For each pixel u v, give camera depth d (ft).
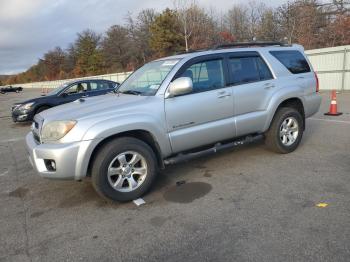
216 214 11.36
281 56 17.42
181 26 133.59
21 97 113.29
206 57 14.61
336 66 50.90
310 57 54.39
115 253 9.53
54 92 37.88
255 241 9.51
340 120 26.16
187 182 14.62
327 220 10.34
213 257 8.96
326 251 8.78
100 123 11.88
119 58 195.93
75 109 13.01
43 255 9.69
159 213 11.80
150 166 13.05
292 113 17.25
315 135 21.49
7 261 9.48
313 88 18.40
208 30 138.51
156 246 9.71
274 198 12.23
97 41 224.53
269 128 17.03
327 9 104.17
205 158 17.87
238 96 15.16
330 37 96.84
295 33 109.29
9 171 18.45
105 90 38.06
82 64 223.71
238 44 16.52
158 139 13.07
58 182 15.96
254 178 14.44
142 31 175.11
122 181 12.63
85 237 10.54
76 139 11.61
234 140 16.01
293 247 9.07
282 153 17.61
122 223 11.28
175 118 13.43
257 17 142.82
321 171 14.64
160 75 14.25
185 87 12.69
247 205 11.84
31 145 12.63
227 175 15.10
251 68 16.06
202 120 14.20
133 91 14.85
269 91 16.29
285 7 114.11
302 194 12.38
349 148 17.95
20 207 13.33
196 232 10.29
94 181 12.16
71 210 12.67
